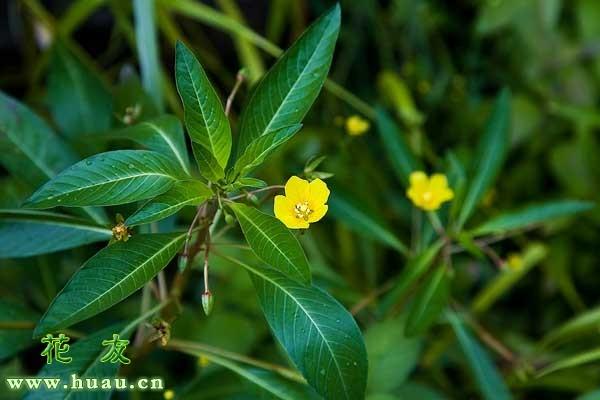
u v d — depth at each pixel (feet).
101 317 1.58
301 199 1.06
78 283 1.01
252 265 1.11
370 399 1.34
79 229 1.18
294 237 1.00
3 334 1.23
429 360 1.59
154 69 1.50
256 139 1.03
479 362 1.38
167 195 1.01
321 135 1.81
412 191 1.37
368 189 1.76
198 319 1.52
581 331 1.52
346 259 1.73
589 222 1.85
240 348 1.49
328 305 1.07
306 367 1.06
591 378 1.53
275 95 1.11
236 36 1.78
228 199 1.05
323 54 1.11
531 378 1.47
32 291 1.61
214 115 1.04
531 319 1.88
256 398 1.28
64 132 1.41
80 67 1.42
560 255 1.83
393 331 1.38
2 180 1.55
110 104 1.42
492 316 1.82
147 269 1.03
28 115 1.25
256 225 1.02
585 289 1.90
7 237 1.17
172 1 1.65
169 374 1.55
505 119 1.43
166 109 1.73
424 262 1.34
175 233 1.06
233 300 1.54
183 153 1.14
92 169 0.99
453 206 1.37
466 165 1.65
